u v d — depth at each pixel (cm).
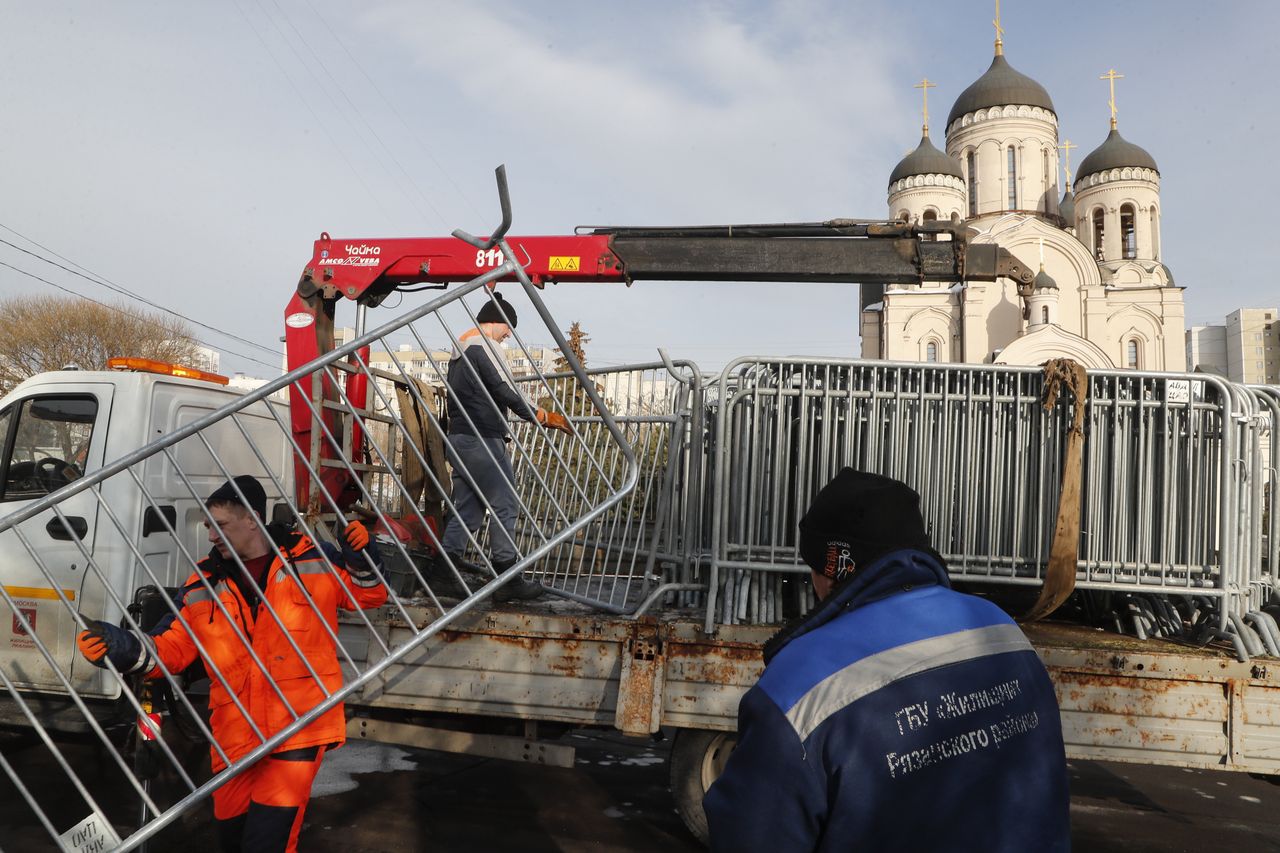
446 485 507
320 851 410
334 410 502
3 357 3025
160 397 486
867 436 445
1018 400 439
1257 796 539
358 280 521
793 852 136
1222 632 400
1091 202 4919
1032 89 4856
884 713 139
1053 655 377
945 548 441
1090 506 430
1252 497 423
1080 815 497
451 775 529
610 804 488
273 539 298
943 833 136
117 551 452
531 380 561
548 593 480
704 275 522
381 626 406
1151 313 4347
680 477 483
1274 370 8662
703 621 404
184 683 372
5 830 414
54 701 448
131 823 423
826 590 171
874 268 511
